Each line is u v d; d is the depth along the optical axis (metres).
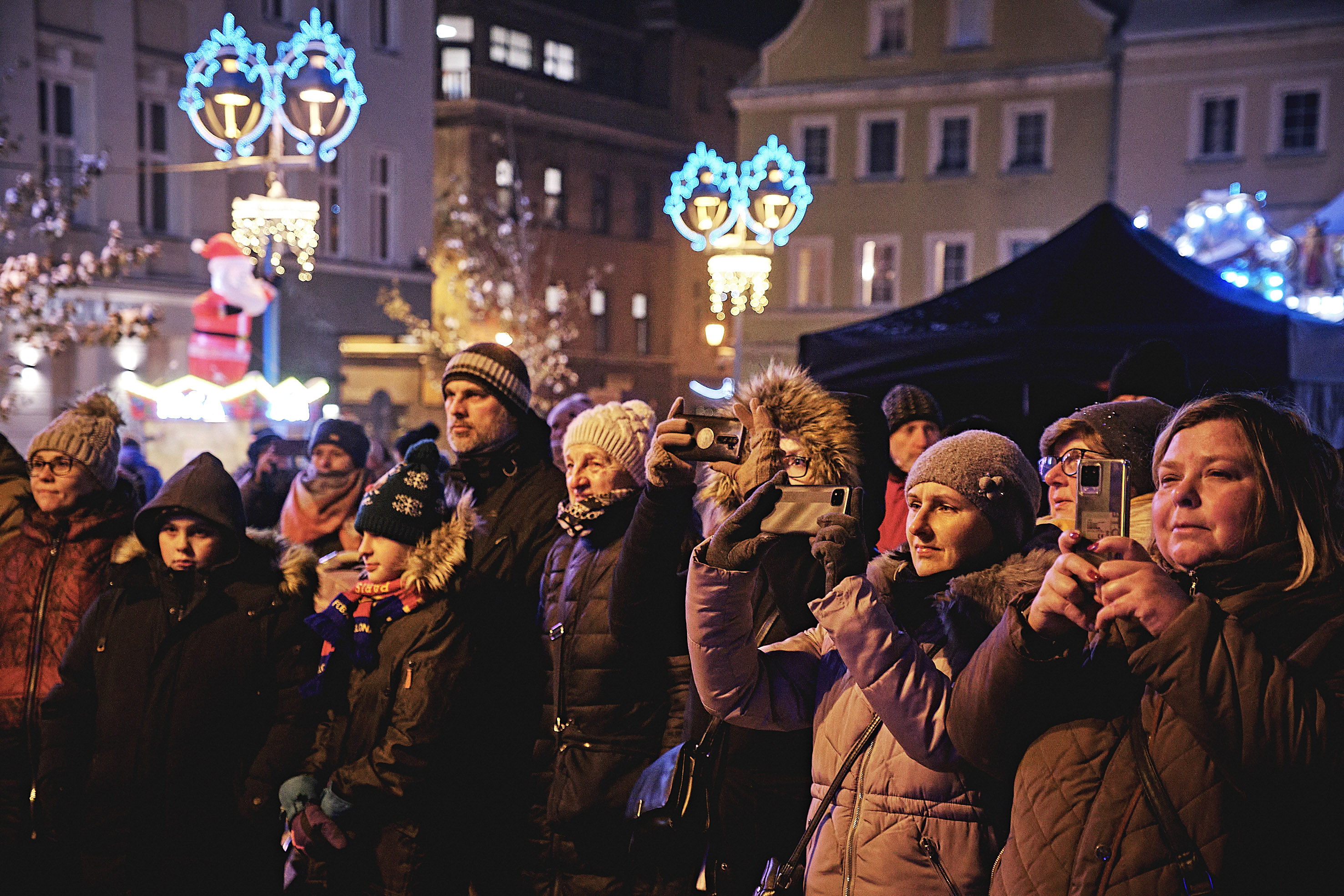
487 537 3.93
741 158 32.59
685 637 2.92
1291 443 1.75
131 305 18.81
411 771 3.18
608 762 3.24
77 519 3.85
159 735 3.36
